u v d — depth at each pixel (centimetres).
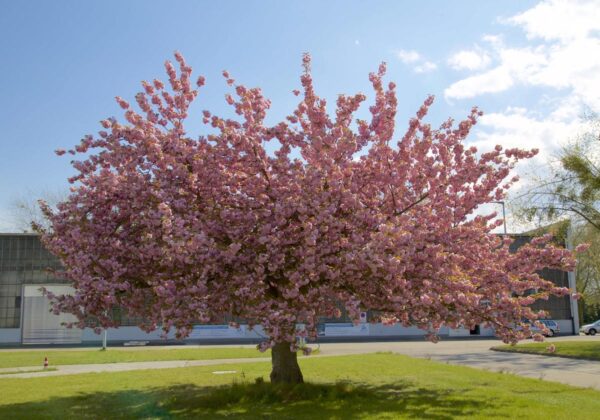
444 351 2427
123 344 3244
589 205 2461
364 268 868
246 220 916
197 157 962
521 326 1012
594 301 4419
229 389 1086
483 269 965
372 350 2530
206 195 972
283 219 892
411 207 1000
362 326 3894
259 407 929
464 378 1341
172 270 884
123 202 963
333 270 898
